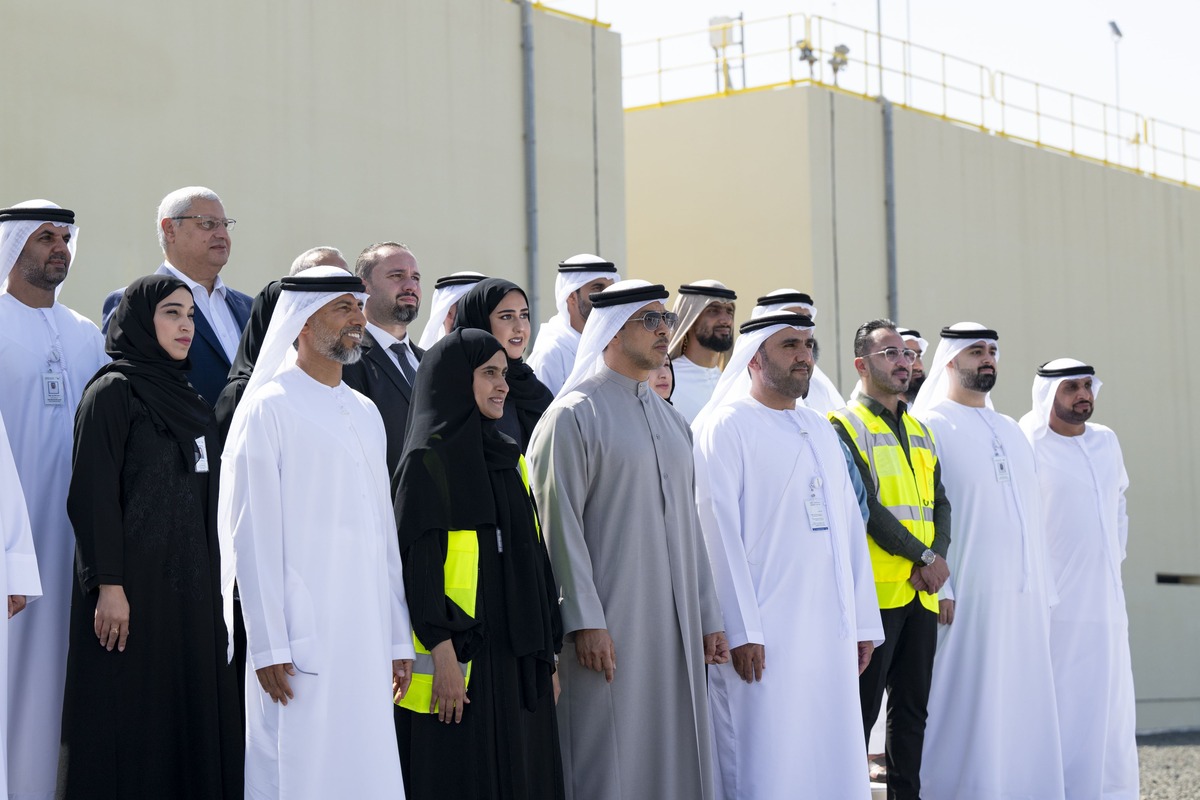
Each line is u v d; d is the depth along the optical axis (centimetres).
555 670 552
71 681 514
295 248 1100
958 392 809
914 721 721
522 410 655
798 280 1504
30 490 559
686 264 1568
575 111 1333
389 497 530
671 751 583
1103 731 837
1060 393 859
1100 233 1825
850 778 650
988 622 773
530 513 547
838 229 1527
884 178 1580
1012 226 1717
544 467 586
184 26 1032
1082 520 850
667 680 586
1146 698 1830
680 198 1576
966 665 775
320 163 1120
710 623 615
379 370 634
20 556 505
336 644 502
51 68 954
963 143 1670
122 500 528
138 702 516
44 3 952
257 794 500
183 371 561
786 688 648
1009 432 801
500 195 1260
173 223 627
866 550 687
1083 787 833
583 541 575
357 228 1144
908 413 809
